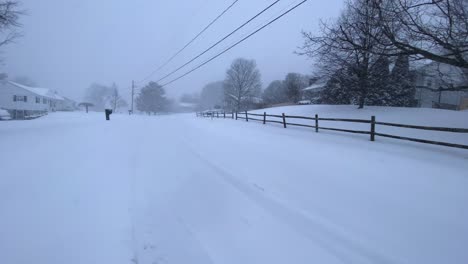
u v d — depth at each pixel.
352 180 4.95
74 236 3.01
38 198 3.82
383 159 6.18
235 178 5.14
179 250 2.95
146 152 7.23
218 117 24.36
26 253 2.67
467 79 10.18
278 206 4.02
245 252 2.97
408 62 10.48
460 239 3.21
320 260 2.88
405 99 19.28
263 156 6.70
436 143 6.86
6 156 5.70
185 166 5.90
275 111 22.64
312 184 4.82
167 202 4.07
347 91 19.58
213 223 3.54
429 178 4.90
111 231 3.18
